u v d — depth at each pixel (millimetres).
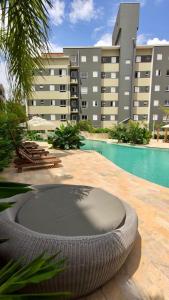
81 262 1610
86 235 1798
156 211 3684
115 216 2176
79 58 33188
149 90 33906
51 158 7656
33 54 2973
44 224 1927
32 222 1960
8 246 1757
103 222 2016
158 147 16359
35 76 3465
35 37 2719
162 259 2412
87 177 5996
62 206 2273
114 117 34812
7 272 1032
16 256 1699
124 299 1860
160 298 1892
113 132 23422
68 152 11172
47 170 6840
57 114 33562
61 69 32375
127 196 4438
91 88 34000
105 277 1816
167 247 2639
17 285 915
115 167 7402
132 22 31922
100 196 2631
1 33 2768
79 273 1623
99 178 5898
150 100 33719
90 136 27812
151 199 4262
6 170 6738
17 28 2645
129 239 1947
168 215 3529
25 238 1721
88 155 10164
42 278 984
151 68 33188
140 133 19016
